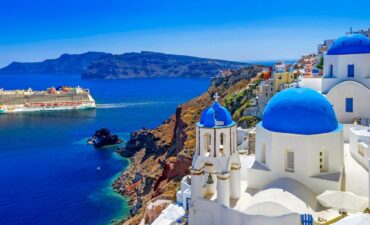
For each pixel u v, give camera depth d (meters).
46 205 90.56
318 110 36.53
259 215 32.09
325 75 55.12
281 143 36.56
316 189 35.59
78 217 83.25
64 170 121.00
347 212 32.59
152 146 126.88
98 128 199.12
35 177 113.38
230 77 144.88
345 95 51.12
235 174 36.78
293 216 30.89
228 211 34.19
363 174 36.50
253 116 93.62
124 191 99.75
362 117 50.50
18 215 84.75
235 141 36.38
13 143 164.88
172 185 79.31
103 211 86.38
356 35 53.25
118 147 153.25
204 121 35.75
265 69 134.75
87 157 138.75
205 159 35.59
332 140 36.03
